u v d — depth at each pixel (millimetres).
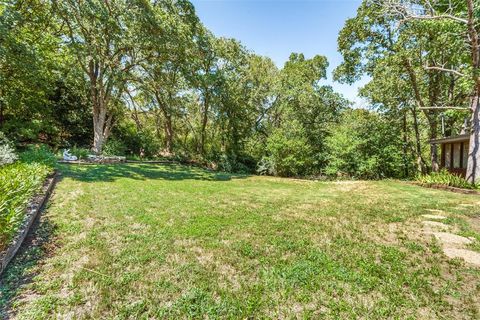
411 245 3596
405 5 10391
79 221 4098
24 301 2090
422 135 17922
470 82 9945
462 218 5129
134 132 19578
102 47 13203
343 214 5324
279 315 2047
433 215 5328
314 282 2518
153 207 5215
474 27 9258
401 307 2174
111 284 2375
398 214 5371
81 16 12180
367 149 14477
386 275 2689
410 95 14469
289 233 3969
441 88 14320
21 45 10602
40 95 13711
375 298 2297
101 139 14828
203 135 19594
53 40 13352
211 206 5582
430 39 11180
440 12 10930
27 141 14430
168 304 2139
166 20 12938
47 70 13305
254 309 2100
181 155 18625
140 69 15195
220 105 17938
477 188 8938
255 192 7938
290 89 17391
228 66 18203
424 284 2533
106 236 3529
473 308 2180
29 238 3350
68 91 16547
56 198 5527
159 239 3492
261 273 2678
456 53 10711
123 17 12359
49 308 2016
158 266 2752
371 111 16531
